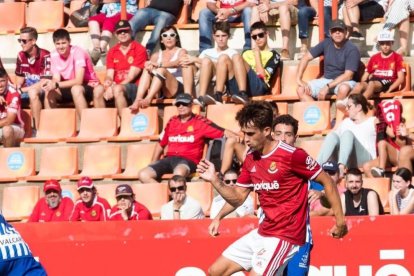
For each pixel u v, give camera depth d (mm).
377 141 28969
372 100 31375
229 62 31578
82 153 32000
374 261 23016
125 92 32531
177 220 23781
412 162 28328
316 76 32656
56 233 24062
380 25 33906
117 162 31359
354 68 31391
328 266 23125
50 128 32656
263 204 19906
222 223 23562
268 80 32344
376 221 23078
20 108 32562
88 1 36406
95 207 27734
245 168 20281
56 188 28312
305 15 33688
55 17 36812
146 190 29297
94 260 23953
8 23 36969
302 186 19688
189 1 35281
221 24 32500
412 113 30906
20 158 31891
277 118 23344
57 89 33062
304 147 30094
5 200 30938
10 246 17812
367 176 28594
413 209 26188
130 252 23859
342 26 31516
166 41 32781
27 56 33906
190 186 29062
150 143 31469
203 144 30047
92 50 35188
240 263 20656
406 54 33312
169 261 23719
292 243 19719
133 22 34625
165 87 32344
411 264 22906
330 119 31250
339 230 19875
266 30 32750
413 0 33000
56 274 24047
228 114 31250
